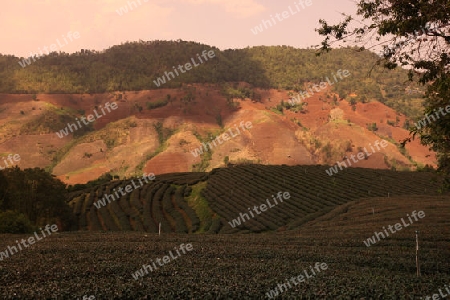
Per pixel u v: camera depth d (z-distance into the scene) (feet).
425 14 60.29
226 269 73.51
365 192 261.85
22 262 77.97
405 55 66.95
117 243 107.76
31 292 54.60
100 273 69.00
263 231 202.80
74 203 307.78
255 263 80.07
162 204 280.51
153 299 54.44
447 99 63.57
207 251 95.45
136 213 256.93
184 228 221.87
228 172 347.36
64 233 150.82
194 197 289.53
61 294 54.08
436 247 100.01
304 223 199.21
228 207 247.91
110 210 273.13
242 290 57.00
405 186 276.82
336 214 192.65
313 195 257.55
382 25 63.46
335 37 67.62
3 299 52.44
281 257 90.22
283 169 344.49
